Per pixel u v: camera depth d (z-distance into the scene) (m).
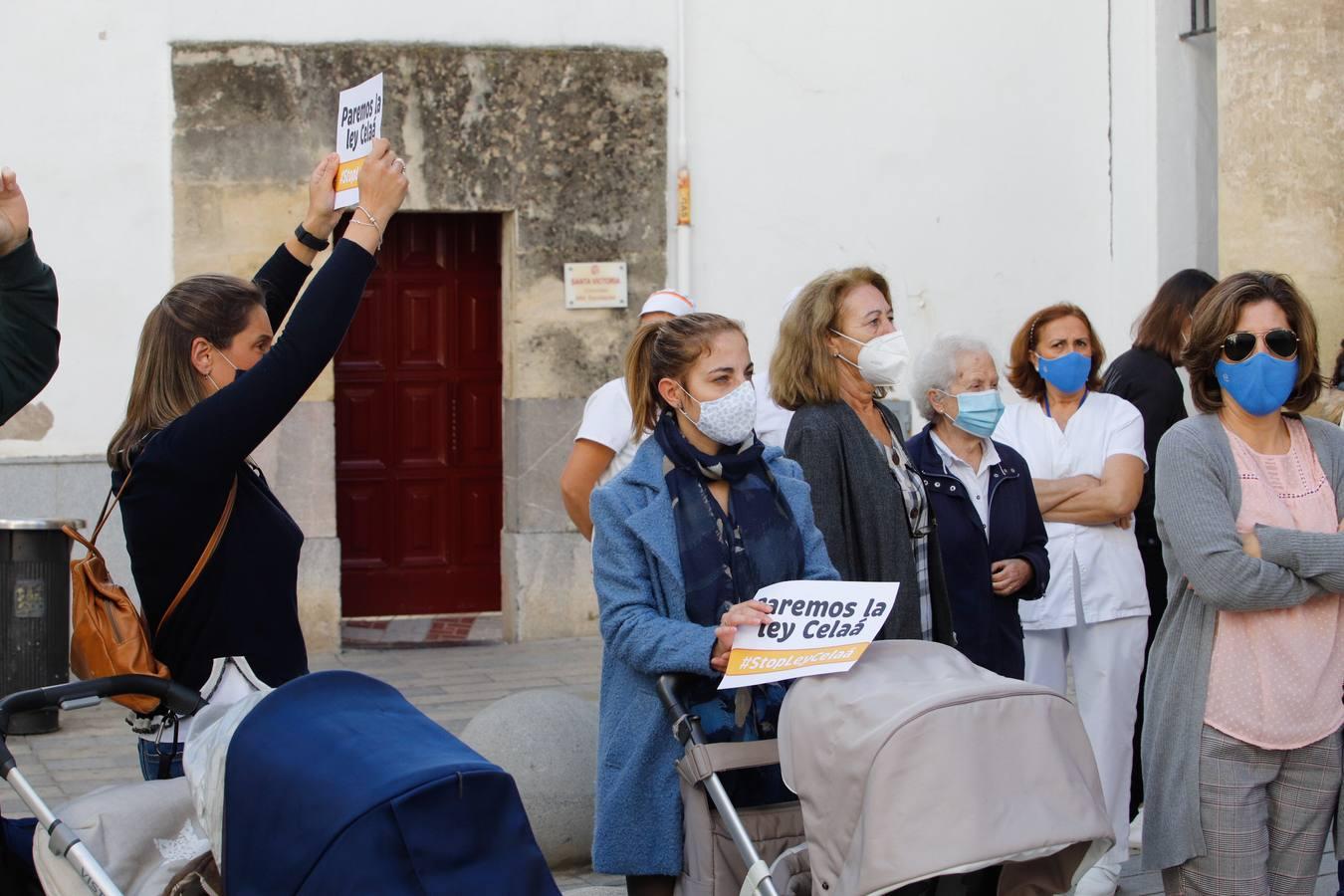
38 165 8.89
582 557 9.68
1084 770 2.95
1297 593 3.71
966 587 4.50
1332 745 3.79
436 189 9.46
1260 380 3.75
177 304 3.57
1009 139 10.29
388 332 10.08
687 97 9.76
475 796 2.56
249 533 3.50
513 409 9.65
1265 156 9.33
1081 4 10.36
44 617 7.45
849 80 10.02
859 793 2.85
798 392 4.22
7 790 6.29
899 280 10.16
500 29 9.50
